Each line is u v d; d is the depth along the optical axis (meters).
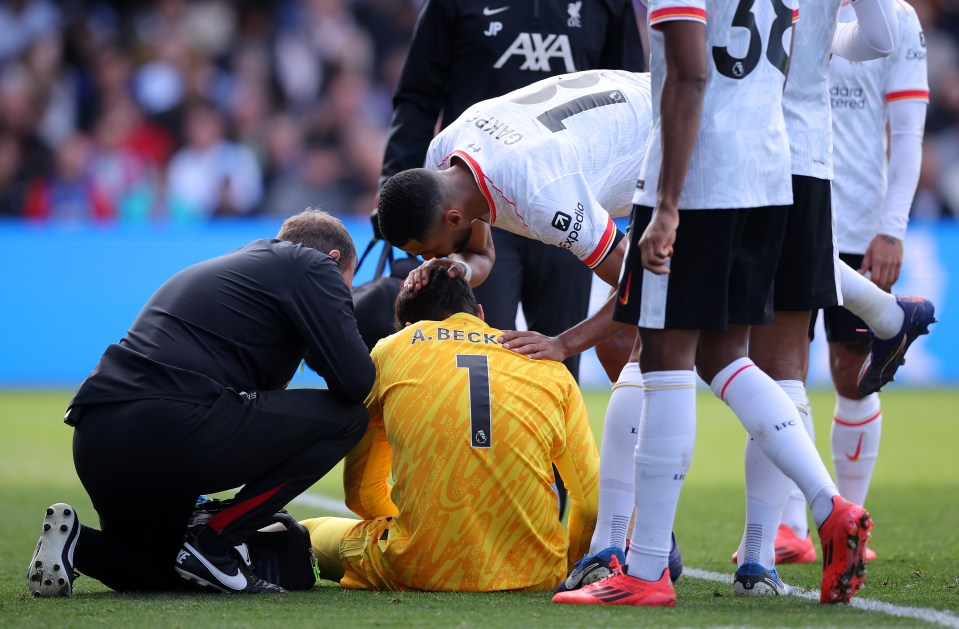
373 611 9.98
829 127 11.40
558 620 9.43
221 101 52.25
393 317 14.88
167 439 10.91
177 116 51.62
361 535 11.86
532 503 11.30
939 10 54.44
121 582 11.63
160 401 10.95
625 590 10.36
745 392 10.49
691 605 10.40
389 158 16.80
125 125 51.25
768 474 11.32
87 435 11.06
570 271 15.91
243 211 51.72
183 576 11.19
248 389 11.44
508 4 16.16
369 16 54.59
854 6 12.47
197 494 11.27
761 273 10.42
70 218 50.62
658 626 9.12
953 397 42.22
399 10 54.78
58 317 44.94
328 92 53.38
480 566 11.24
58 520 11.16
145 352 11.18
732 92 10.20
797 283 11.14
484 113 12.41
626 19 16.66
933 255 45.91
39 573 11.05
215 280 11.59
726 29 10.17
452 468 11.12
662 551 10.36
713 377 10.74
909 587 11.73
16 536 16.27
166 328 11.33
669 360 10.36
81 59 52.50
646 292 10.21
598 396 41.00
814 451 10.32
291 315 11.48
